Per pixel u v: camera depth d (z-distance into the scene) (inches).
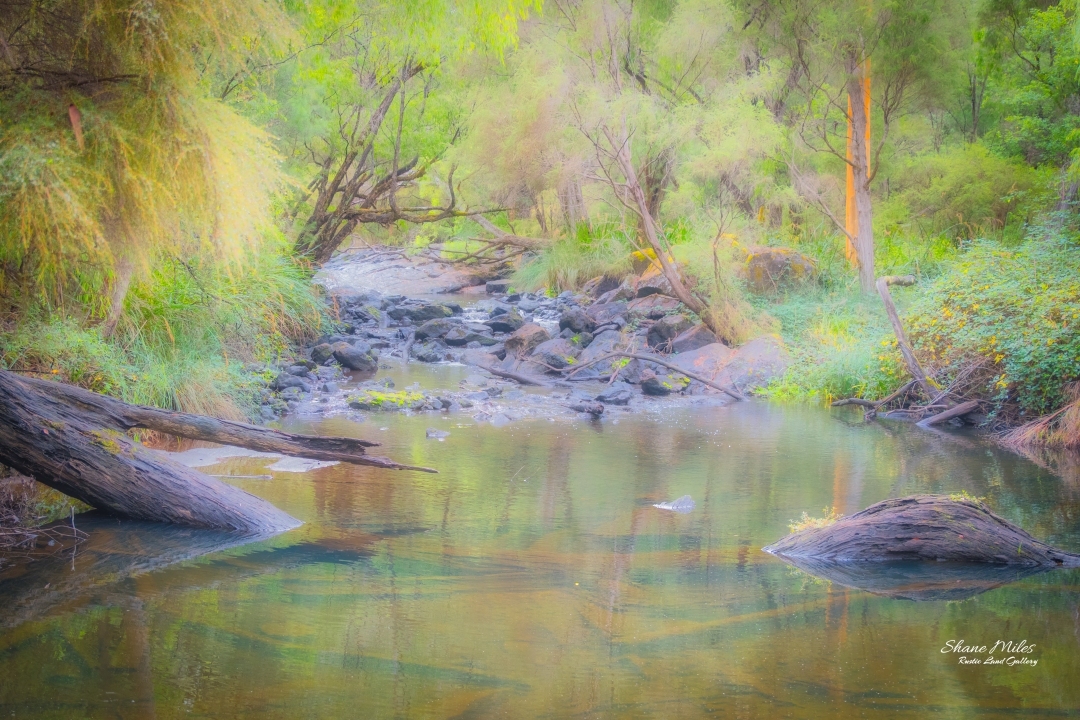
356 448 225.9
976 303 398.0
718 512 229.3
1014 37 677.3
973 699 123.6
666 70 551.5
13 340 252.4
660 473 276.1
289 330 496.4
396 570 179.5
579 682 128.3
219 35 215.3
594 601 163.0
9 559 181.6
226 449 288.0
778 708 120.6
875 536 191.9
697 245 558.9
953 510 193.5
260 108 425.1
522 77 506.9
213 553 188.1
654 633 148.0
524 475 270.2
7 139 203.0
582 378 486.6
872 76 551.8
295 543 197.0
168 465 211.8
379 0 438.9
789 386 456.1
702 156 522.9
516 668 133.3
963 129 890.1
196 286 342.3
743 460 297.7
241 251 241.4
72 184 202.7
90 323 292.2
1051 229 461.7
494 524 215.0
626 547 197.9
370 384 443.5
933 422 375.2
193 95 219.5
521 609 158.7
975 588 172.4
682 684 128.4
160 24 206.5
